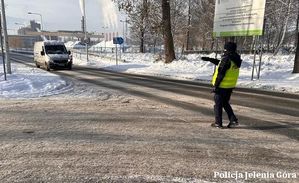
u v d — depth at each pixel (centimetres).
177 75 2062
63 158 504
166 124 734
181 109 921
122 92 1276
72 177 433
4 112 861
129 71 2562
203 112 878
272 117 820
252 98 1142
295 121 776
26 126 708
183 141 601
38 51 2686
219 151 546
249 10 1684
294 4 2622
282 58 2984
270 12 2873
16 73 1853
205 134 652
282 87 1405
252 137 633
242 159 509
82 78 1855
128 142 591
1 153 527
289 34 3669
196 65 2608
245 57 3225
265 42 4344
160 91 1315
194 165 480
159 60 3198
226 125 730
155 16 3025
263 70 2144
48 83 1423
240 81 1686
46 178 429
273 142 601
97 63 3678
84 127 700
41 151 538
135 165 477
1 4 1664
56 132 658
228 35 1842
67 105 973
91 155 519
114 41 3053
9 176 436
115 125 720
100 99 1096
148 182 418
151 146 568
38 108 921
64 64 2509
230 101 1073
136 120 773
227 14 1833
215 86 688
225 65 671
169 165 479
